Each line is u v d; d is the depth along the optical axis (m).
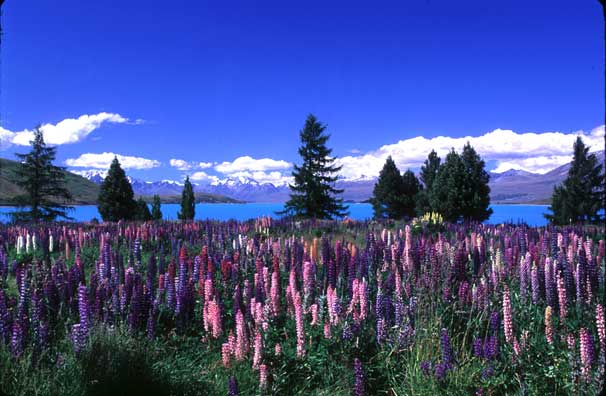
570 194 42.59
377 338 5.76
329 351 5.69
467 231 16.27
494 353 5.23
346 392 5.34
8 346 5.00
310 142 52.16
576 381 4.64
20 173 47.22
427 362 5.28
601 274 6.75
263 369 5.21
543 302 6.28
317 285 7.22
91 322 5.87
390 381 5.45
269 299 6.53
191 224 18.58
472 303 6.32
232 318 6.67
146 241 14.05
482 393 4.95
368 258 8.29
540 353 5.19
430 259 7.67
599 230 15.83
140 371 5.22
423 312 6.27
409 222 20.92
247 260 9.49
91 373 5.02
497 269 7.67
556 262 6.70
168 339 6.32
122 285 6.71
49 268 8.19
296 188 51.97
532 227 16.34
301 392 5.36
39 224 22.36
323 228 19.08
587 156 43.12
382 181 55.94
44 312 5.77
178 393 5.21
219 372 5.63
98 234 15.51
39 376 4.82
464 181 37.84
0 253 9.83
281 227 19.05
